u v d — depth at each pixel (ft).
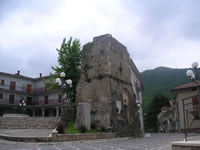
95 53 87.76
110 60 84.58
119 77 90.89
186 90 121.80
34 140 48.26
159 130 188.24
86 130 64.85
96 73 84.64
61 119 55.47
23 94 153.17
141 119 129.70
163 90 318.24
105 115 76.13
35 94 157.58
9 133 56.95
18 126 69.51
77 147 41.37
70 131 59.41
